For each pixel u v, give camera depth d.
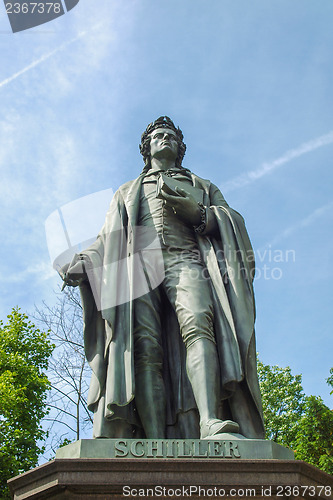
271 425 20.38
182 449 5.16
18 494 5.01
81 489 4.77
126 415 5.96
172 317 6.67
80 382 14.79
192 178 7.57
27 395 17.33
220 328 6.20
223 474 4.82
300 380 21.58
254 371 6.08
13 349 18.66
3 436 15.68
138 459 4.83
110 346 6.05
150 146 7.96
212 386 5.83
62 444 15.23
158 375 6.25
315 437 17.78
